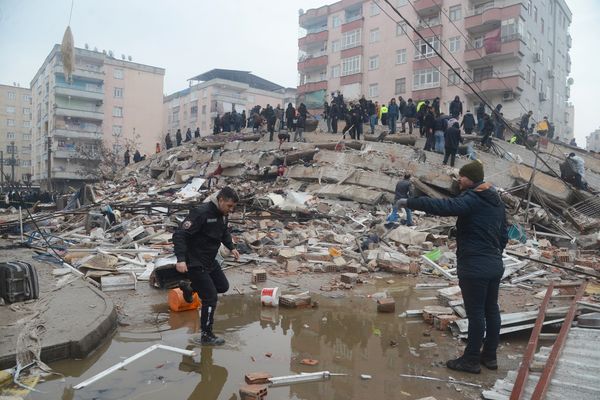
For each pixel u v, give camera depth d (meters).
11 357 3.84
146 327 5.25
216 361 4.29
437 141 18.61
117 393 3.57
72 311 5.04
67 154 51.91
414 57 40.09
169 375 3.95
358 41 44.16
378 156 18.45
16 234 12.33
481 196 4.07
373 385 3.86
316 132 24.25
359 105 21.53
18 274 4.92
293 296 6.35
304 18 50.50
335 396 3.64
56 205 19.78
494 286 4.21
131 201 19.31
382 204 16.17
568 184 15.72
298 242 10.88
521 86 34.62
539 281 7.96
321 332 5.27
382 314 6.05
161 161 29.12
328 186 17.36
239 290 7.16
